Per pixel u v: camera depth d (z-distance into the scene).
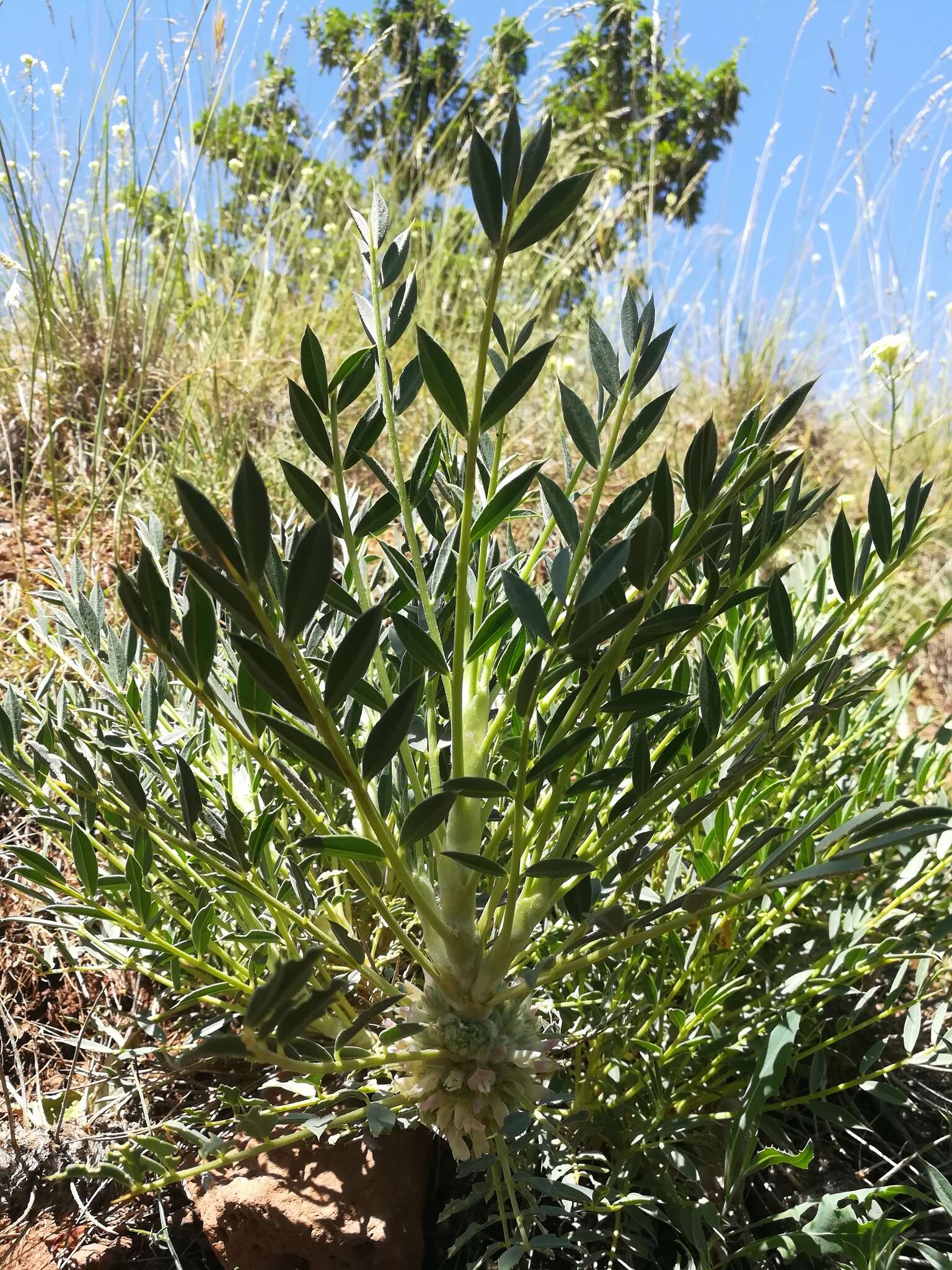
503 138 0.37
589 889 0.50
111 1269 0.60
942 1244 0.67
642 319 0.48
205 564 0.33
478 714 0.52
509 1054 0.52
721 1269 0.62
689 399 2.16
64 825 0.54
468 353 1.81
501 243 0.37
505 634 0.52
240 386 1.51
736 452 0.49
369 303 0.55
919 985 0.67
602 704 0.49
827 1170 0.70
